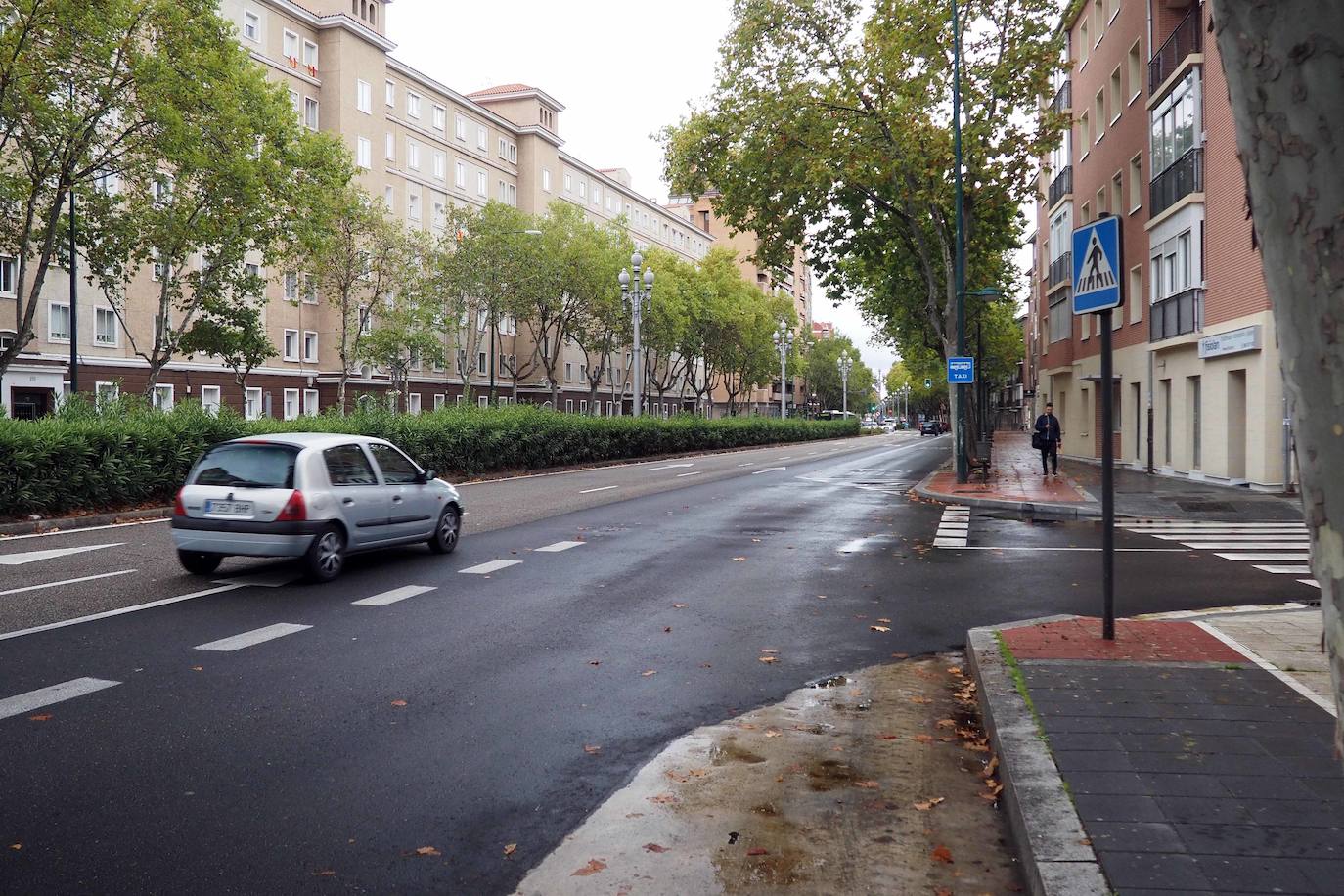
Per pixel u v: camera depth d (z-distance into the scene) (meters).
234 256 30.83
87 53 21.91
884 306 43.81
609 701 6.11
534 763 4.98
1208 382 24.64
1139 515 17.41
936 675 6.82
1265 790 4.00
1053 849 3.46
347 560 11.92
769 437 67.25
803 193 27.97
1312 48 1.86
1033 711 5.14
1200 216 24.48
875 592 10.06
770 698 6.22
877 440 83.75
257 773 4.75
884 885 3.66
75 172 25.33
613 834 4.11
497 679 6.60
